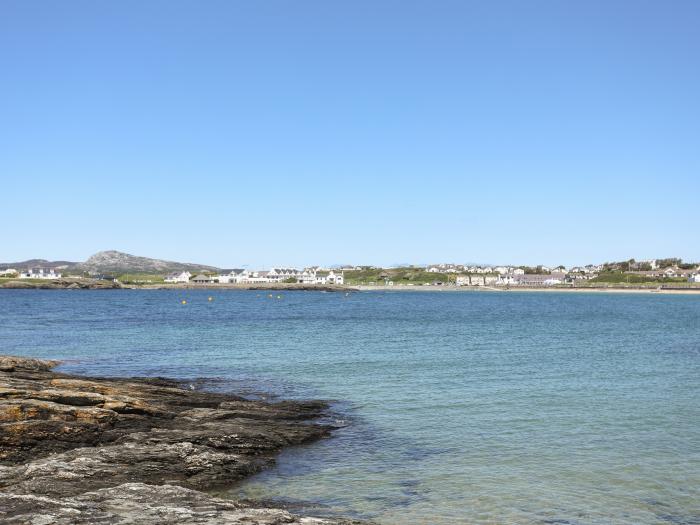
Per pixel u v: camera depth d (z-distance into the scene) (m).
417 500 17.77
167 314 116.62
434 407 30.09
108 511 13.48
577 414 28.50
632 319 105.69
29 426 21.03
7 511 13.15
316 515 16.55
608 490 18.62
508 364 45.00
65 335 70.88
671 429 25.80
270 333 73.62
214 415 25.86
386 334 71.88
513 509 17.11
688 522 16.31
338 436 24.77
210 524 12.80
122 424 23.23
